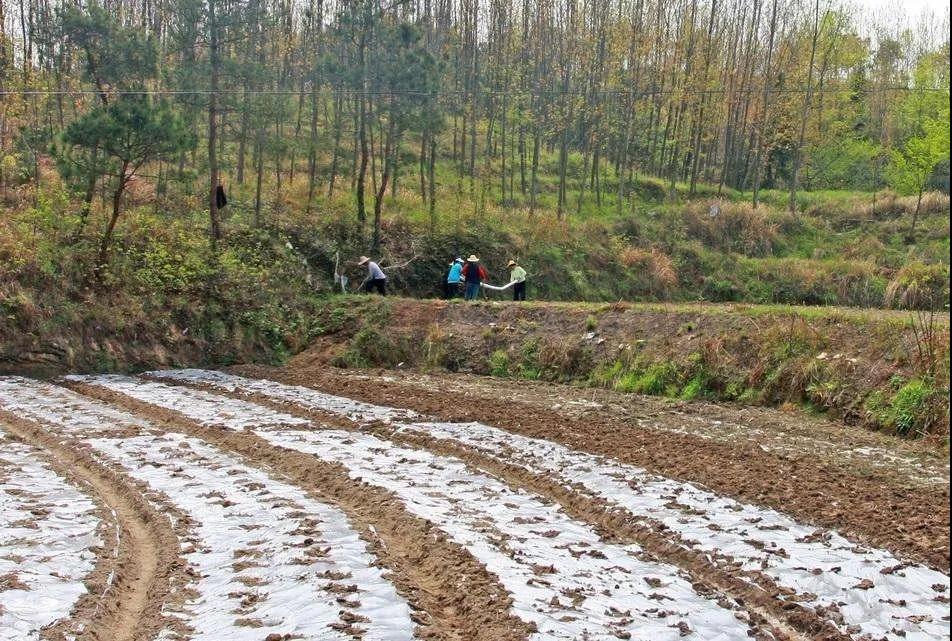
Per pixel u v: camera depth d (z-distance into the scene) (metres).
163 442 16.25
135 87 29.98
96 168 27.58
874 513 12.43
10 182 32.91
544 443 16.50
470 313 28.31
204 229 33.12
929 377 18.06
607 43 50.66
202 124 45.19
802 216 49.56
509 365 25.72
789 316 22.39
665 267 41.69
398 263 36.66
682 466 15.02
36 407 19.58
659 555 10.77
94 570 9.76
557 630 8.21
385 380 24.88
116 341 26.33
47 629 8.14
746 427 18.45
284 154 38.78
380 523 11.73
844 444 16.98
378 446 15.91
